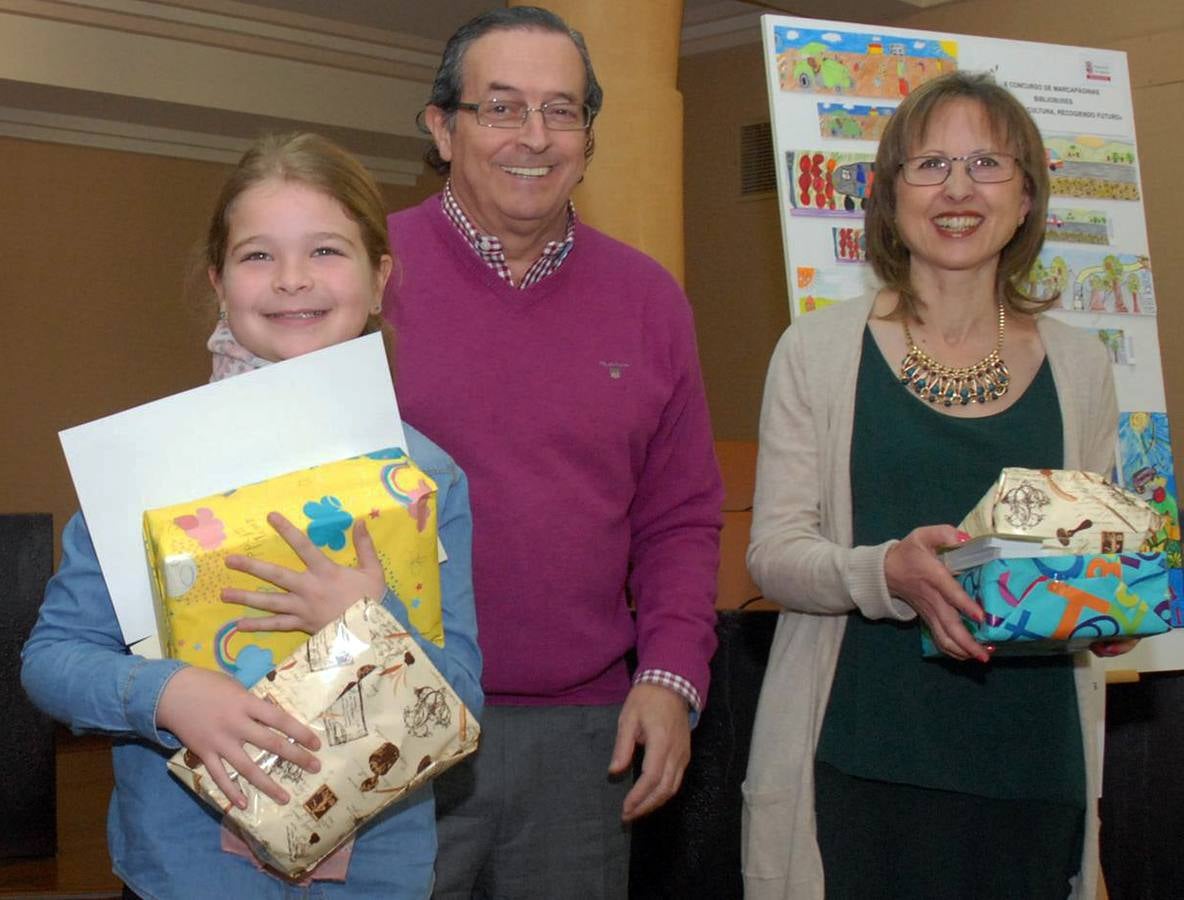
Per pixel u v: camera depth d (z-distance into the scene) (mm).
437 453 1487
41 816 4078
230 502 1270
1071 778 1745
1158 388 2676
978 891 1756
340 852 1319
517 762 1847
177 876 1315
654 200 3143
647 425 1914
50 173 6793
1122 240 2711
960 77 1854
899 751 1734
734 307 6672
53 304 6840
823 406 1846
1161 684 2998
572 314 1892
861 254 2480
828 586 1736
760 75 6473
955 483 1785
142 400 7141
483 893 1896
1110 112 2764
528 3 3207
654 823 2670
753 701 2586
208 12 6246
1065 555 1591
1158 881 2988
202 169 7281
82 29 5977
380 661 1233
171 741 1245
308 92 6750
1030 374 1852
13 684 4020
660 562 1962
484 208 1837
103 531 1295
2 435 6719
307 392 1354
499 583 1815
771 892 1811
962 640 1605
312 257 1439
